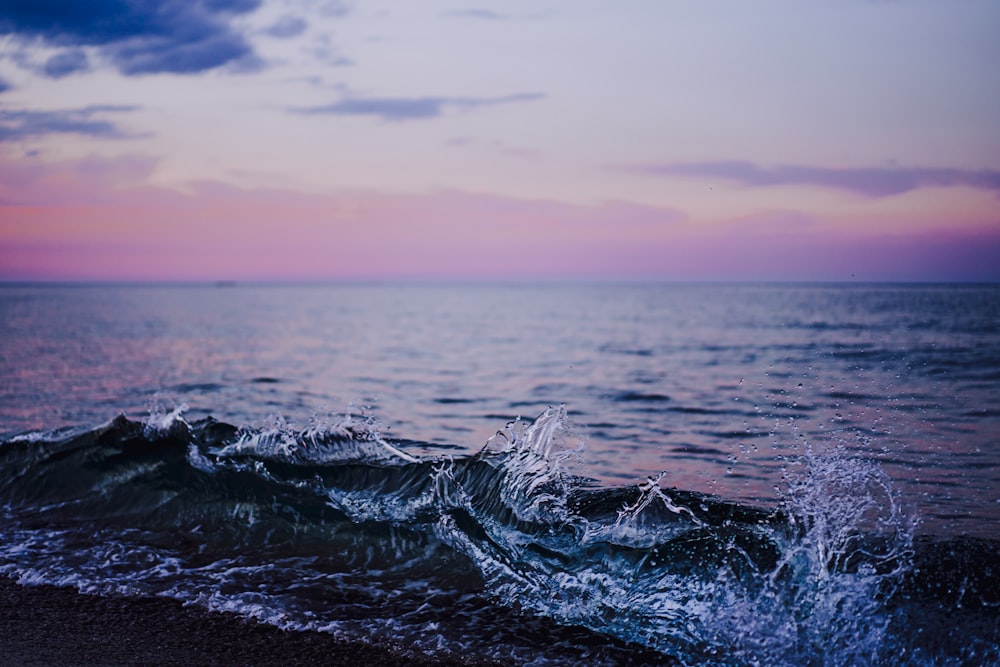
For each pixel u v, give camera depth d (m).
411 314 53.19
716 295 124.00
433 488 5.42
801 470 6.73
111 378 15.35
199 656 3.53
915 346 22.00
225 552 4.92
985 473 6.43
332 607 4.12
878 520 4.71
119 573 4.57
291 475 5.83
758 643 3.67
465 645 3.71
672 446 8.13
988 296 104.00
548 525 4.87
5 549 4.96
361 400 12.59
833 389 12.80
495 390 14.00
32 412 10.93
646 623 3.89
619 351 22.61
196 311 55.69
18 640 3.68
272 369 17.59
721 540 4.38
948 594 3.84
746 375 15.80
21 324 36.16
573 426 9.65
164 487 5.73
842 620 3.73
